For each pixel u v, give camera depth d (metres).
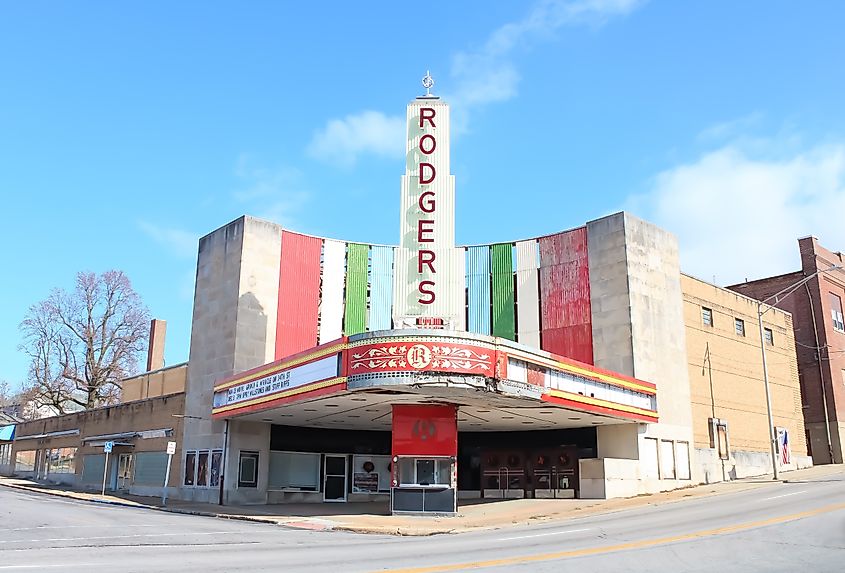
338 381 24.47
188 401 39.38
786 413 48.53
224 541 18.94
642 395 34.94
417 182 30.28
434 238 29.62
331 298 40.09
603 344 37.09
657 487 35.47
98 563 14.09
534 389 26.02
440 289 29.19
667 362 38.25
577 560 14.61
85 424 51.56
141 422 44.16
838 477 36.06
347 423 36.28
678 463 37.22
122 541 18.55
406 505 26.95
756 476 42.41
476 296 41.25
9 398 101.81
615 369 36.38
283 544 18.33
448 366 23.22
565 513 27.22
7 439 66.25
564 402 27.98
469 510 29.34
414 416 27.39
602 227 38.41
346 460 39.16
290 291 38.97
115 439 45.97
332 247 40.91
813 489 30.14
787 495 28.27
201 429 37.56
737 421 43.19
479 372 23.64
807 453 52.38
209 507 32.34
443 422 27.36
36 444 59.72
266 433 36.50
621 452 35.47
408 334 23.45
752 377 45.66
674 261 40.69
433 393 24.58
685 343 40.25
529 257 40.66
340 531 22.91
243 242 37.84
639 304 37.12
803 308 55.00
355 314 40.34
